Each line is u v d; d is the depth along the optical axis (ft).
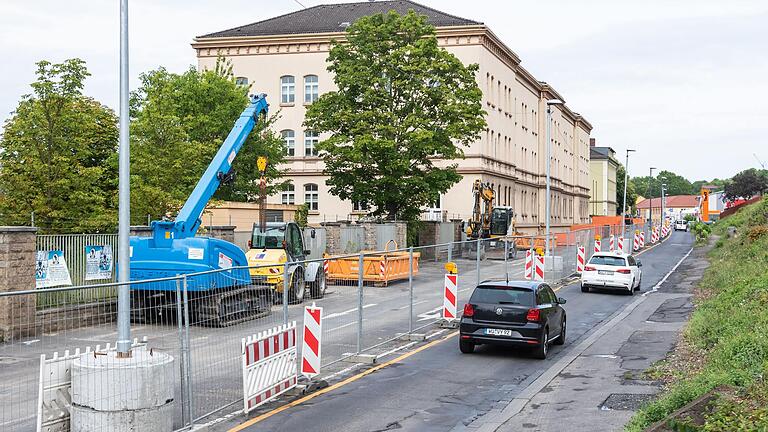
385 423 32.55
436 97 132.26
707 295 83.71
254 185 132.77
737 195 316.40
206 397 32.35
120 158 30.17
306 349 39.22
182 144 94.07
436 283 91.50
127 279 29.89
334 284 47.91
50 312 25.76
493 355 50.34
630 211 480.64
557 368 45.62
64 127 74.28
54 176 73.56
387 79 134.00
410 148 131.03
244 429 30.96
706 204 316.60
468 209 181.27
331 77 186.80
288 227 81.87
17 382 24.52
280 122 189.47
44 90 72.84
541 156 259.80
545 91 258.78
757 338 39.78
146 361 27.27
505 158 209.15
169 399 28.09
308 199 188.24
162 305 30.81
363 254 48.93
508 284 50.60
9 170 72.79
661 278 116.26
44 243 56.13
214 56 192.03
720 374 34.63
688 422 26.37
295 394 37.45
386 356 49.37
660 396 36.19
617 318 70.95
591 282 93.35
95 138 89.97
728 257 117.60
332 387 39.58
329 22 195.72
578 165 338.13
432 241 155.63
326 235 118.32
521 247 161.89
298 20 200.44
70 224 73.97
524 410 34.99
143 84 133.59
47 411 25.72
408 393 38.55
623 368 45.16
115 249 62.80
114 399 26.30
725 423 25.80
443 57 133.39
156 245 59.00
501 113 203.31
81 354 27.09
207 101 124.88
